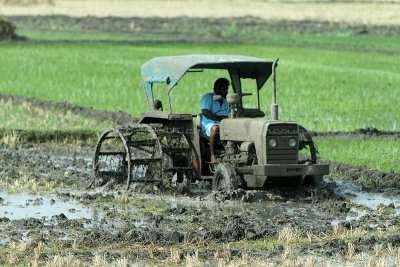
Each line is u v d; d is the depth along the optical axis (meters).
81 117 65.44
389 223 34.53
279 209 37.22
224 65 41.50
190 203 38.44
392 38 174.88
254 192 39.03
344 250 29.61
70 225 33.25
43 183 42.84
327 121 65.94
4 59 119.31
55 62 115.38
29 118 63.44
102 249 29.94
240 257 28.84
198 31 198.50
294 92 83.94
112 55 128.75
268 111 69.88
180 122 41.53
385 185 43.25
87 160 50.81
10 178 43.84
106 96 81.06
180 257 28.80
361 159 49.59
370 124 65.00
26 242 30.64
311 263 27.19
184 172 41.62
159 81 42.00
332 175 45.72
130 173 40.22
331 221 34.97
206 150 41.44
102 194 40.09
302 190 40.09
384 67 115.81
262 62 40.31
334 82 93.38
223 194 38.59
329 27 199.12
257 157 38.88
